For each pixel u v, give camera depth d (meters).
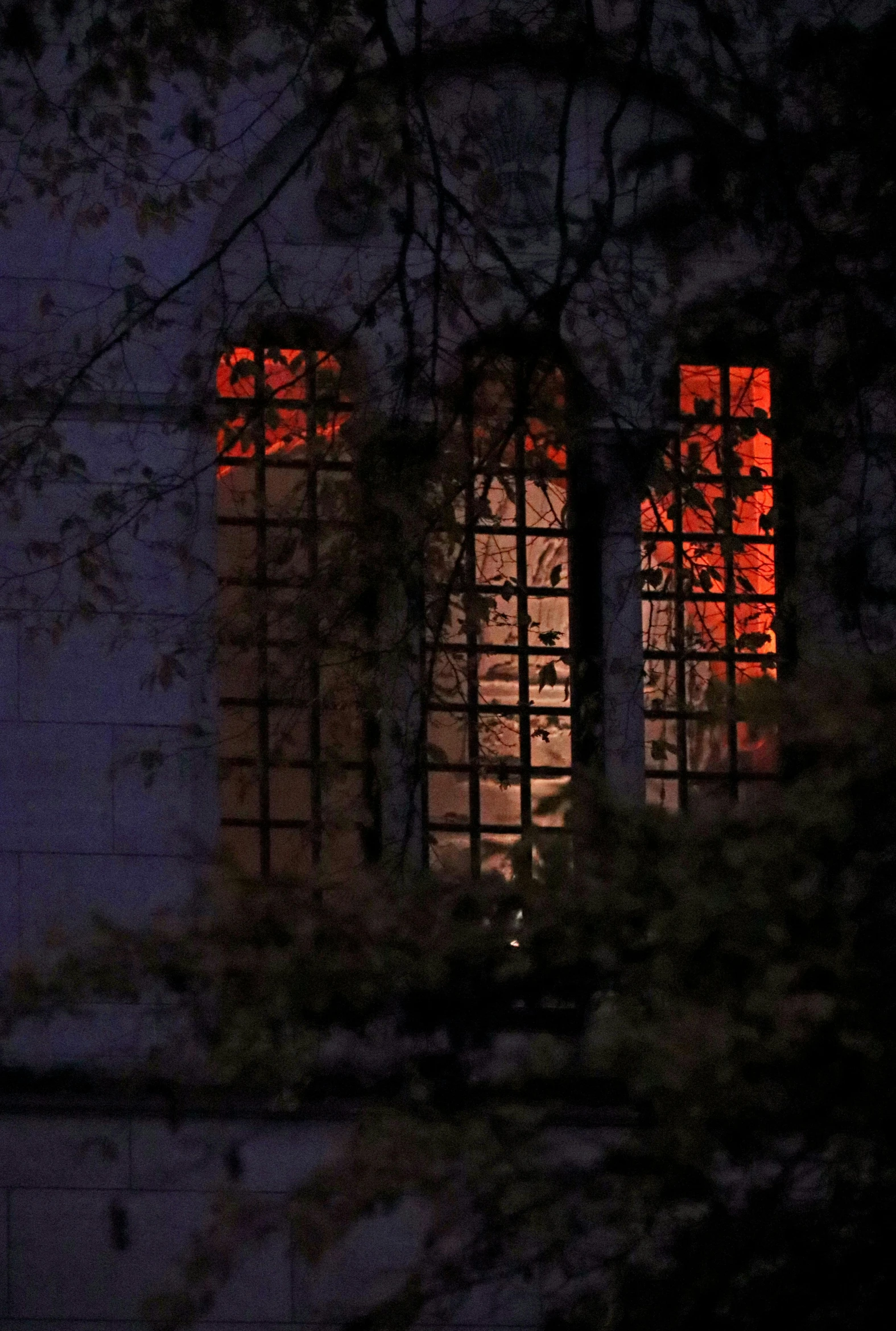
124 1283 29.53
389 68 26.77
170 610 30.64
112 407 28.19
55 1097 29.44
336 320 31.34
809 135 25.86
